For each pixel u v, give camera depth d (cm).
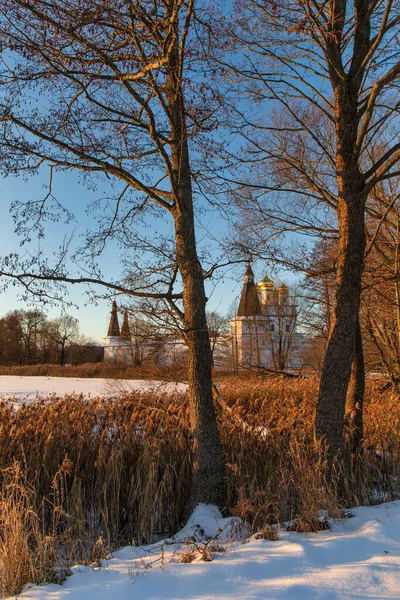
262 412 1017
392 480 669
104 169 575
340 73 615
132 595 331
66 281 546
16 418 824
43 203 636
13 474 564
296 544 416
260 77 689
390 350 1628
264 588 330
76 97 609
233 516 516
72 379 3650
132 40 565
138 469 603
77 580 374
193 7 558
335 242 956
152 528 563
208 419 570
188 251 593
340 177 615
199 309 586
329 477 570
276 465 629
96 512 611
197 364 578
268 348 2872
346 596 319
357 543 418
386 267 1008
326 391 594
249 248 750
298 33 650
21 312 8412
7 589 357
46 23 512
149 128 571
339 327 595
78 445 673
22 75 568
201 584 344
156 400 1123
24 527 470
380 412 1009
